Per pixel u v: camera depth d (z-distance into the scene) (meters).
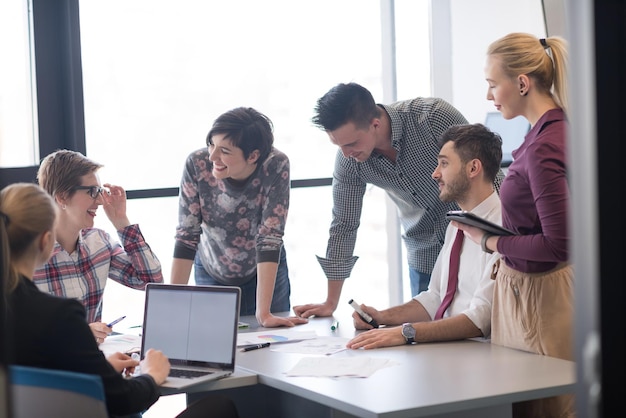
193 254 3.59
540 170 2.60
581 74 1.20
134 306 4.69
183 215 3.58
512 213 2.76
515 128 5.49
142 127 4.74
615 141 1.18
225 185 3.52
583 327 1.21
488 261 3.00
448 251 3.23
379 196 5.64
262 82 5.12
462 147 3.02
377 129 3.46
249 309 3.76
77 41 4.46
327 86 5.36
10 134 4.36
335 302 3.67
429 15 5.72
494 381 2.40
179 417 2.53
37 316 2.20
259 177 3.52
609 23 1.18
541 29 5.33
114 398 2.26
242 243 3.63
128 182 4.73
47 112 4.43
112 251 3.47
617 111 1.18
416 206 3.75
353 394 2.31
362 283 5.61
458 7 5.64
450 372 2.52
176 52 4.82
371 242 5.63
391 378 2.47
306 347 2.95
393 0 5.57
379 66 5.56
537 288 2.71
